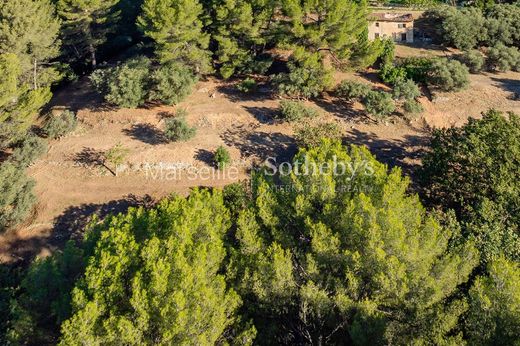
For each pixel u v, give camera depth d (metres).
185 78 34.28
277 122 34.09
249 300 18.02
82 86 40.72
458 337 14.02
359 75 38.78
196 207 19.23
